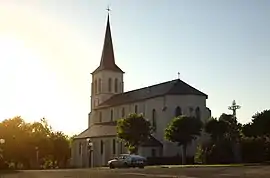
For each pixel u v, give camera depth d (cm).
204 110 8769
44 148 10038
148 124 8250
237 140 7419
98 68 11600
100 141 9706
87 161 10094
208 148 7150
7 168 7100
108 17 11712
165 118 8681
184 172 3816
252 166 4784
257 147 7181
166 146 8462
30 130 9975
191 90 8769
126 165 5716
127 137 8081
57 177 3575
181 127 7556
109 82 11375
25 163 9669
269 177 2955
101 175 3703
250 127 7681
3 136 9069
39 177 3647
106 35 11619
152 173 3844
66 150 10694
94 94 11569
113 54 11600
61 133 10888
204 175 3300
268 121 7469
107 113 10850
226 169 4112
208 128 7731
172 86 8881
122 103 10200
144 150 8369
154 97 9062
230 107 8488
